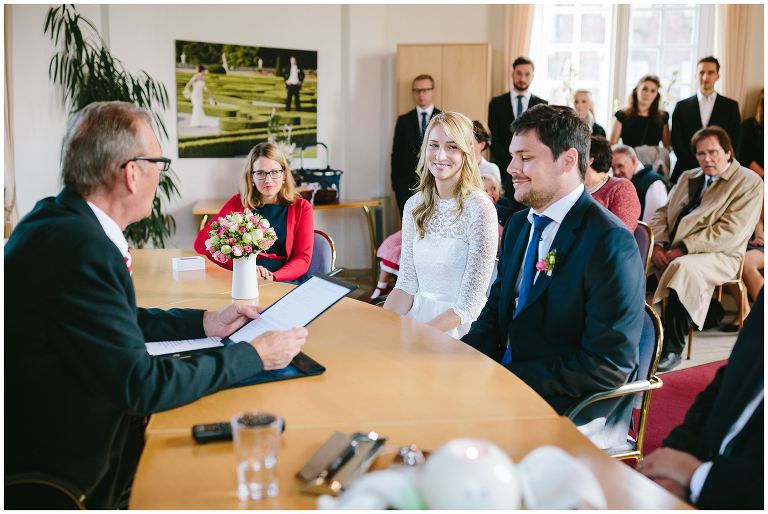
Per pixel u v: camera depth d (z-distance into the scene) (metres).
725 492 1.29
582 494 1.03
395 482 1.03
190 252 3.73
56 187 5.90
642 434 2.19
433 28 7.12
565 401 2.03
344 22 6.97
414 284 2.94
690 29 7.19
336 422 1.49
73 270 1.49
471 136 2.76
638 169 5.56
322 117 7.02
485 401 1.62
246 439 1.17
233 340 1.96
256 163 3.65
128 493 1.89
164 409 1.52
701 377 4.15
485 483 0.96
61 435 1.54
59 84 5.82
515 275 2.32
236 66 6.55
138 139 1.65
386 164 7.25
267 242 2.69
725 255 4.75
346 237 7.27
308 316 1.94
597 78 7.32
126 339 1.52
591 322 2.00
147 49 6.17
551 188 2.14
